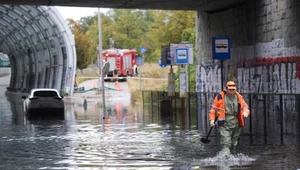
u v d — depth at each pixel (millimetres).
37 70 68500
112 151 16125
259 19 28484
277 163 13125
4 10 56688
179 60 28344
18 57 79000
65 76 55562
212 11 35219
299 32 24125
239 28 31453
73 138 20016
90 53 106375
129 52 80125
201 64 37594
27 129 24391
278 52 26266
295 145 16281
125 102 48906
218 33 34594
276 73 26516
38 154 15781
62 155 15523
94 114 34094
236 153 14570
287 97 23359
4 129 24484
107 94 58156
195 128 22625
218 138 18875
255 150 15391
